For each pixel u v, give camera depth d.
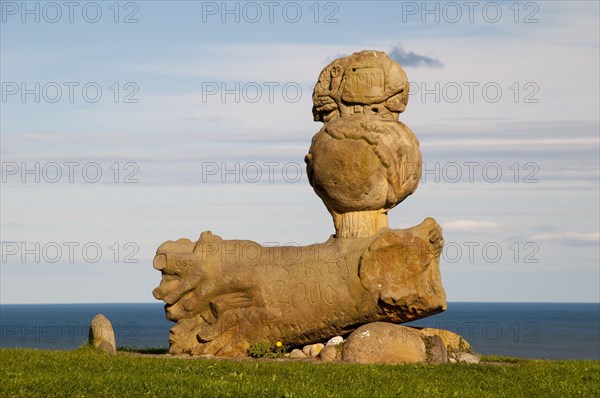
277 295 22.00
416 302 21.31
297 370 17.84
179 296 22.44
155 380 16.22
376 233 22.28
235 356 22.06
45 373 16.66
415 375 17.80
